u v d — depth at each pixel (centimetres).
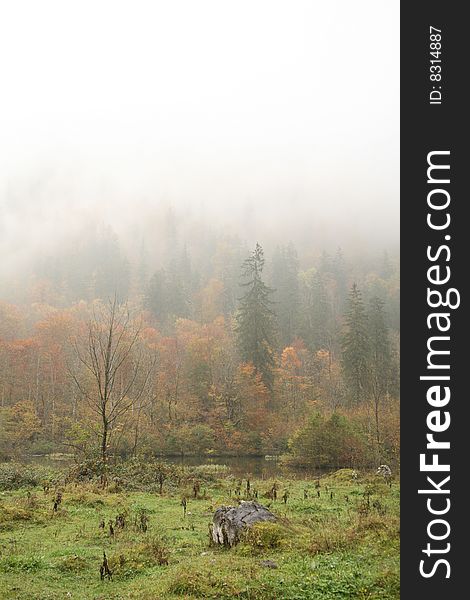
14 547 1245
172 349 7138
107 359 2905
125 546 1259
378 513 1459
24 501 1831
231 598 845
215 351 6881
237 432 5584
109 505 1888
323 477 3216
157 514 1741
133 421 4841
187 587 888
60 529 1470
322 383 7362
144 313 9125
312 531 1267
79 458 3191
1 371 6334
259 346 6562
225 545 1210
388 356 7038
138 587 941
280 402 6397
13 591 930
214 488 2520
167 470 2728
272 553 1105
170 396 5975
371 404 5181
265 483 2716
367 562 973
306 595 828
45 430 5450
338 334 9800
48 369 6500
